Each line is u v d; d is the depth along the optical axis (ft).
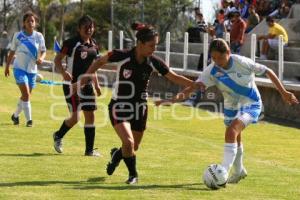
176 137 89.15
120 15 345.72
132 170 57.21
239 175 59.00
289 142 88.58
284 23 163.63
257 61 142.20
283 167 69.87
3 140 79.71
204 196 52.95
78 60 70.18
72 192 52.95
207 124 103.71
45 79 178.29
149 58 56.34
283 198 53.88
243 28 144.66
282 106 118.62
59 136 72.13
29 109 92.07
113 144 80.59
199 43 179.01
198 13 187.11
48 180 57.57
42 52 91.61
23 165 64.34
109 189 54.49
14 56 98.68
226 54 55.01
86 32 70.18
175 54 175.42
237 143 58.18
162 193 53.52
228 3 176.55
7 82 163.22
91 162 67.26
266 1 174.70
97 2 360.89
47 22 374.22
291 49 145.48
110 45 175.73
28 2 377.09
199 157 73.72
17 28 380.99
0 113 105.91
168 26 329.52
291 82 123.03
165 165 67.67
